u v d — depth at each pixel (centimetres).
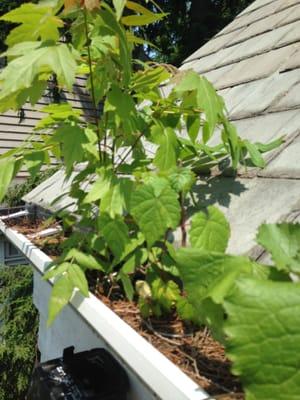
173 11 1191
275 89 176
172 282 118
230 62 254
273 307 56
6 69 108
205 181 145
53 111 150
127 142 149
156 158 129
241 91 201
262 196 117
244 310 57
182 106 142
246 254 98
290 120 147
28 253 206
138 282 119
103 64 129
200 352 98
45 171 489
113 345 105
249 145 135
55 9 121
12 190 509
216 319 73
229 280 66
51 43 116
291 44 211
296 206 103
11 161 142
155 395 95
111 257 148
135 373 100
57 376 124
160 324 114
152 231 105
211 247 97
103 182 127
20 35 128
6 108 133
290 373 54
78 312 129
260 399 55
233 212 119
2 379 446
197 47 1132
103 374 121
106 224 121
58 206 212
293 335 55
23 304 470
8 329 455
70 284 121
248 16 329
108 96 125
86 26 121
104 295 138
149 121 140
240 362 56
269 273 71
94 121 148
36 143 155
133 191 111
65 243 147
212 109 121
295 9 265
